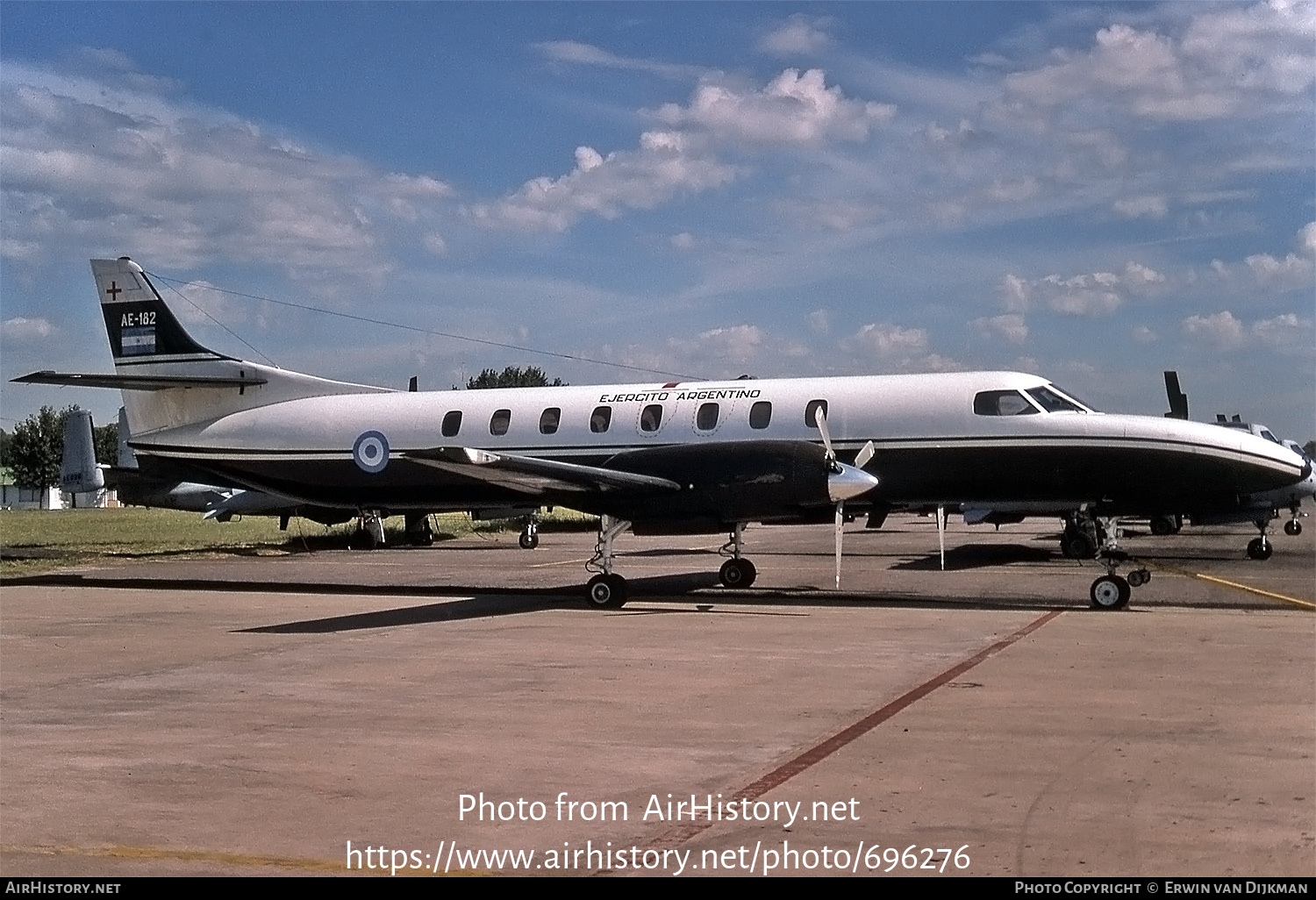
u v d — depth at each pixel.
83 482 41.09
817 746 7.85
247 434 24.12
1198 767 7.14
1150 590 18.14
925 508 19.23
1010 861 5.55
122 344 25.56
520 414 21.73
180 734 8.53
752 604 16.94
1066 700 9.23
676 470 16.53
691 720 8.75
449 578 22.36
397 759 7.71
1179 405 32.38
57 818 6.46
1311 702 9.07
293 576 23.16
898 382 19.22
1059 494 18.05
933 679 10.29
